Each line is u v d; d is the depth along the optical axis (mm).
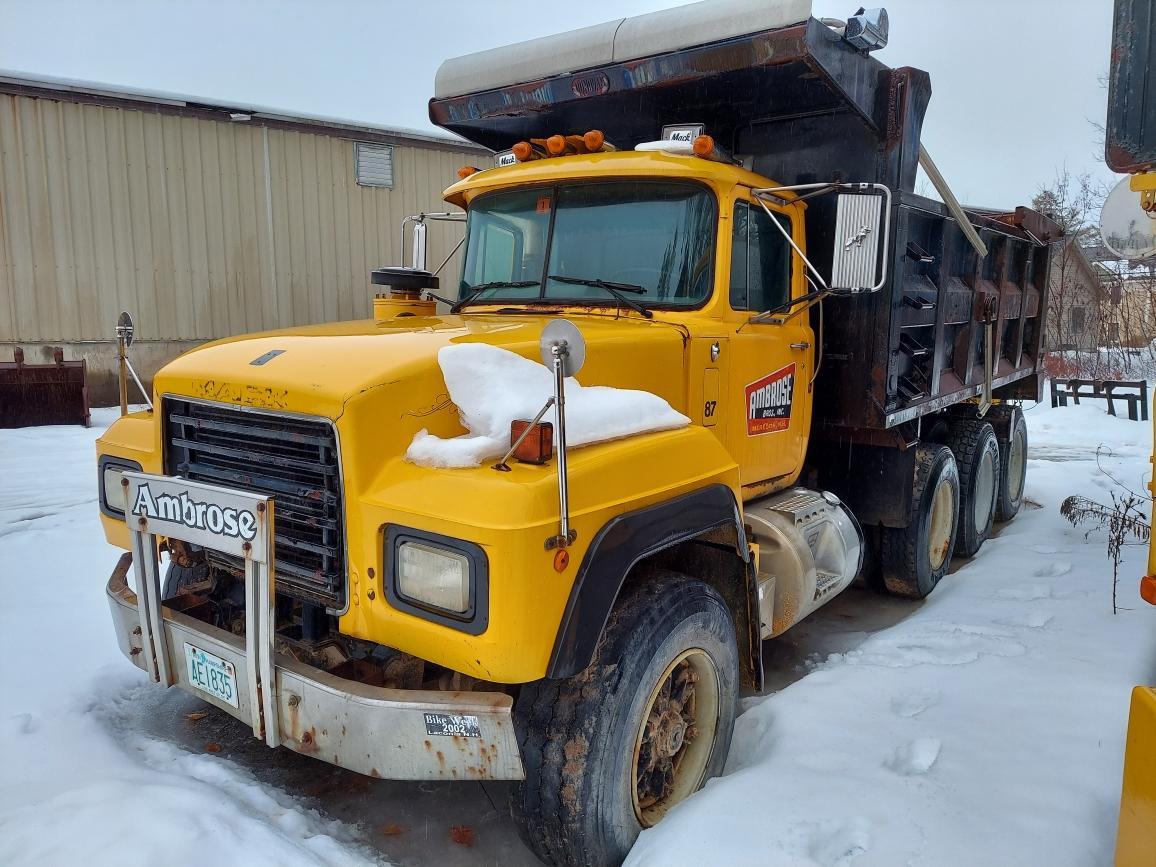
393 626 2406
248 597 2521
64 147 11594
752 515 4035
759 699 3984
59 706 3555
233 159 12828
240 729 3639
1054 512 7637
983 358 6496
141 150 12109
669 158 3707
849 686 3662
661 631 2705
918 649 4129
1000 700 3418
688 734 3062
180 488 2656
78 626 4461
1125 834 1987
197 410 2943
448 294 14344
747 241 3910
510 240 4129
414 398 2549
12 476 8312
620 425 2789
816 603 4113
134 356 12352
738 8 3883
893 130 4301
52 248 11680
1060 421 13758
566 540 2301
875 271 3502
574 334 2252
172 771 3111
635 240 3779
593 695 2531
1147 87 2023
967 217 5387
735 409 3775
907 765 2938
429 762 2383
